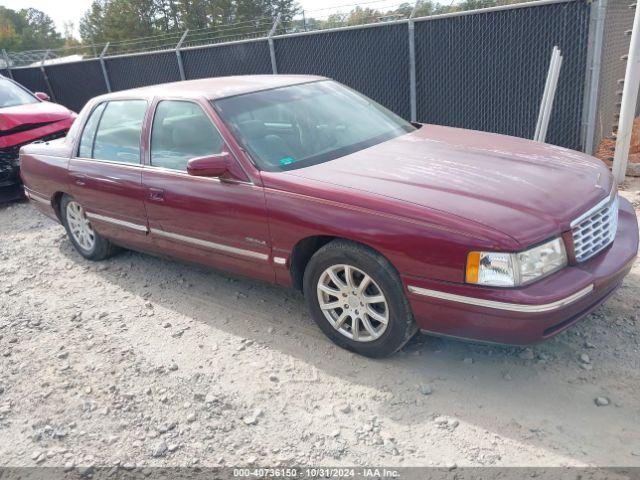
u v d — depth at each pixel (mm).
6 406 3516
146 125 4625
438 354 3604
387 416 3119
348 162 3844
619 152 6219
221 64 11070
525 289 2924
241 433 3098
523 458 2746
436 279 3096
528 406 3084
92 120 5273
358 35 8906
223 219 3988
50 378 3744
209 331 4160
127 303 4734
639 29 5699
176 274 5207
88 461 2996
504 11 7320
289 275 3801
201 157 3879
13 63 16109
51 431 3248
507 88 7645
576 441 2814
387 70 8781
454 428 2979
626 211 3873
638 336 3600
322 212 3445
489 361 3490
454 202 3166
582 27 6773
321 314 3721
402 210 3182
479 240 2943
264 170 3805
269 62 10312
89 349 4059
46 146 5879
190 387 3521
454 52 7961
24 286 5316
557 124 7348
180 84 4918
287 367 3627
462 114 8195
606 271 3146
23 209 8188
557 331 3059
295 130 4219
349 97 4891
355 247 3373
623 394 3105
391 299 3301
